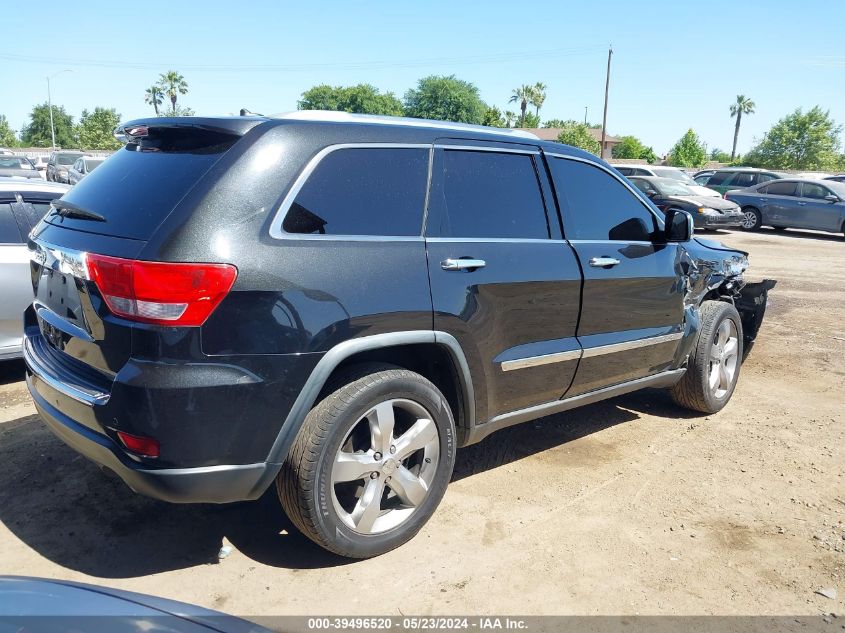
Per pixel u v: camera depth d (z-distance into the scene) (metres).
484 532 3.46
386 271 3.04
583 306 3.93
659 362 4.61
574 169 4.09
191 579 3.02
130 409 2.59
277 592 2.95
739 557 3.32
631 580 3.11
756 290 6.12
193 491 2.71
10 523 3.41
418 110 77.00
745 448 4.60
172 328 2.58
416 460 3.39
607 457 4.41
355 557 3.14
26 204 5.36
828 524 3.64
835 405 5.51
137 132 3.23
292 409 2.81
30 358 3.28
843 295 10.33
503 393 3.62
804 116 65.75
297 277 2.79
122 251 2.66
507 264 3.51
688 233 4.46
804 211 19.22
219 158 2.82
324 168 3.00
